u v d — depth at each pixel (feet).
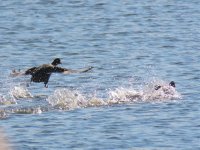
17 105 250.57
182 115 238.07
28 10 548.31
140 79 312.50
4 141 105.91
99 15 522.88
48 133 215.72
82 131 217.56
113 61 361.92
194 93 273.54
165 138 210.79
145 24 482.69
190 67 339.57
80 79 310.24
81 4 572.92
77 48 402.11
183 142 207.31
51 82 301.84
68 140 208.23
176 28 465.06
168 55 374.02
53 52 391.45
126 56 374.63
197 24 480.64
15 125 224.53
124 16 517.55
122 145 203.41
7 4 576.20
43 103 253.03
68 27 473.67
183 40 420.36
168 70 333.62
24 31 460.55
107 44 412.77
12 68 349.20
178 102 255.09
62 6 564.30
